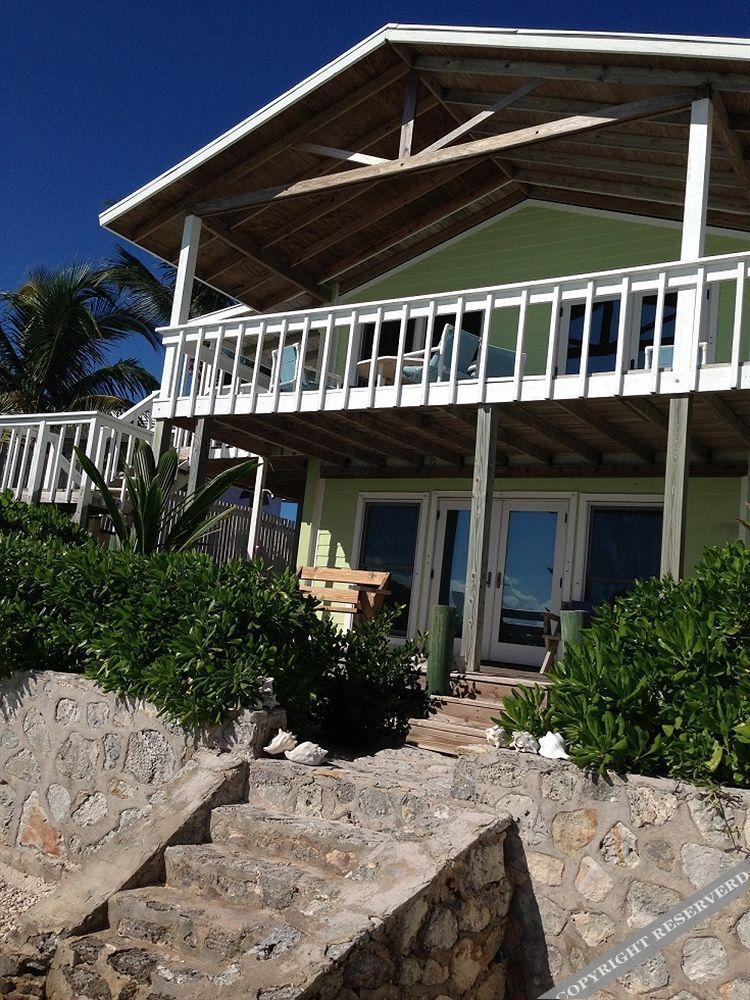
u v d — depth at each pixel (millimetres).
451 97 9586
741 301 6922
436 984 3666
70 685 5598
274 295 12758
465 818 4133
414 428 9164
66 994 3514
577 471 10055
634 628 4430
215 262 11766
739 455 9180
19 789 5703
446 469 10844
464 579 10844
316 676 5574
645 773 4043
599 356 10609
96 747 5398
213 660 5102
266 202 9711
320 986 3098
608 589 9914
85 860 5246
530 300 8016
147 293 24172
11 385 22625
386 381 10305
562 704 4316
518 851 4184
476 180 11352
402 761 5285
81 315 22172
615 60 7715
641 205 10578
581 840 4043
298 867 4027
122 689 5320
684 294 7270
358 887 3689
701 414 7801
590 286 7695
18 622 5992
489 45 8133
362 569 11586
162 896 3945
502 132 10453
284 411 9195
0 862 5578
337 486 11992
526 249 11375
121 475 11023
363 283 12625
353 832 4164
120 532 7141
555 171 10828
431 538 11109
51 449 10805
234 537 14953
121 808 5176
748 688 3889
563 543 10234
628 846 3926
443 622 7180
